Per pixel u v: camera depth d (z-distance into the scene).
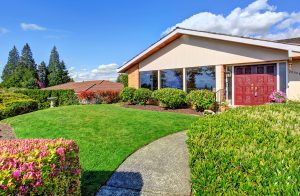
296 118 4.57
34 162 2.70
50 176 2.81
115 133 8.11
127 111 12.50
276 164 2.45
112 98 23.69
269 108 5.75
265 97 12.61
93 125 9.27
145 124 9.25
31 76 61.97
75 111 12.65
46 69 78.25
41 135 8.48
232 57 13.19
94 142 7.25
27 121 11.06
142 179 5.07
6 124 11.30
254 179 2.29
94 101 22.78
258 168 2.42
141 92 15.80
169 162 5.82
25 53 79.06
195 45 14.72
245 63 12.95
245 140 3.30
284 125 4.04
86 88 28.23
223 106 12.91
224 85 13.68
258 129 3.79
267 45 11.43
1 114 13.97
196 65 14.70
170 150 6.56
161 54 16.52
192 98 13.23
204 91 13.04
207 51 14.19
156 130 8.40
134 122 9.60
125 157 6.16
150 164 5.76
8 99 16.91
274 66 12.37
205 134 3.75
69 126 9.34
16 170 2.42
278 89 12.19
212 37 13.29
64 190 3.22
